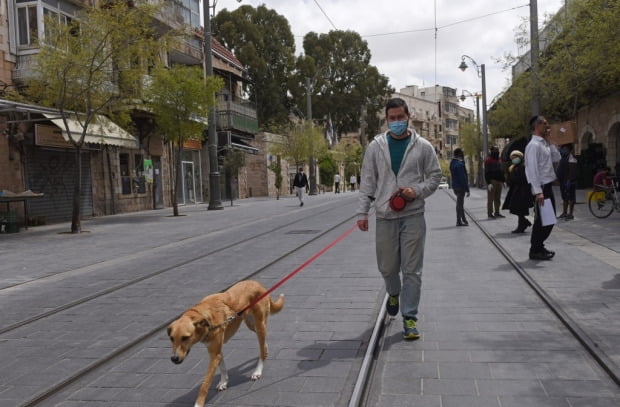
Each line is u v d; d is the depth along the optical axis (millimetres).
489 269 7742
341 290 6785
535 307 5617
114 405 3689
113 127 19547
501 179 14859
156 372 4273
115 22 15422
